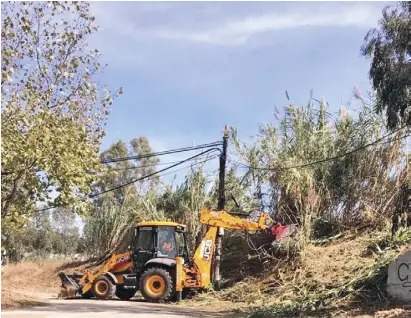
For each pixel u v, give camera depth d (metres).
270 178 21.05
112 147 42.91
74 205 15.12
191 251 22.81
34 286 29.97
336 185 20.20
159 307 15.98
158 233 19.36
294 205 20.17
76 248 44.97
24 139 14.25
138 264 19.27
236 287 18.70
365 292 14.02
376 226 18.88
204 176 24.19
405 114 11.62
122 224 28.22
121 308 15.02
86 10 15.15
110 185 35.69
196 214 23.42
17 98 14.38
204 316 13.46
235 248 21.81
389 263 14.05
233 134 22.02
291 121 21.64
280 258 19.14
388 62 11.55
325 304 14.01
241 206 22.59
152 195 26.23
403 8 11.63
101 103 15.81
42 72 14.85
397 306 12.66
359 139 20.22
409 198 16.88
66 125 14.88
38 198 15.12
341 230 19.59
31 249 46.28
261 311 14.15
